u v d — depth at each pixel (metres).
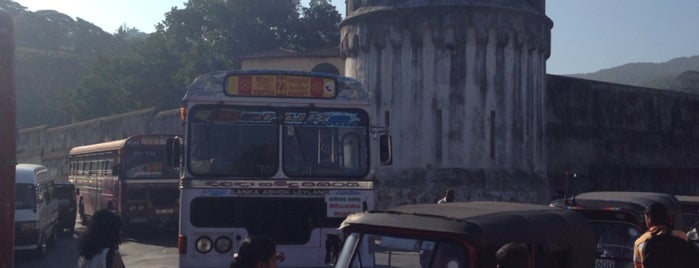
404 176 25.77
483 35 25.66
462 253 5.27
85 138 45.53
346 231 6.07
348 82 10.99
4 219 5.99
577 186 33.06
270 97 10.73
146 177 24.22
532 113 27.05
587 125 34.22
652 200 10.62
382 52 26.31
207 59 51.16
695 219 12.63
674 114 39.16
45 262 18.53
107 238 6.59
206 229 10.32
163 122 36.38
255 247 5.04
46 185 20.78
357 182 10.77
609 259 9.09
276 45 54.75
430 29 25.69
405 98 25.94
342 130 10.90
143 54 57.09
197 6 55.75
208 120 10.58
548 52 27.97
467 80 25.70
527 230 5.59
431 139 25.69
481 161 25.83
